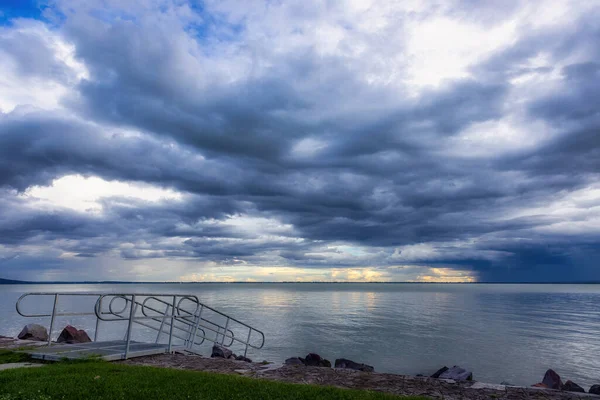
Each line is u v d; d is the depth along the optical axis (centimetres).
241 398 570
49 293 1014
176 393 591
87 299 9488
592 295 16300
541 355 2770
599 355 2791
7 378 661
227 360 923
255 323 4569
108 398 566
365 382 715
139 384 636
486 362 2520
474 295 16062
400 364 2422
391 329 4184
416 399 580
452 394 633
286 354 2598
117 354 893
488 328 4388
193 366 849
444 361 2523
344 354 2706
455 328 4344
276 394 591
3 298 9825
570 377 2144
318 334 3675
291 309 7062
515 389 659
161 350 993
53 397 568
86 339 1316
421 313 6525
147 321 3788
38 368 748
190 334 1149
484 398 608
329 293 17088
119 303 6328
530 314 6588
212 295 13475
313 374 777
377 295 15388
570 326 4716
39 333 1328
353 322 4856
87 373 711
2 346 1012
